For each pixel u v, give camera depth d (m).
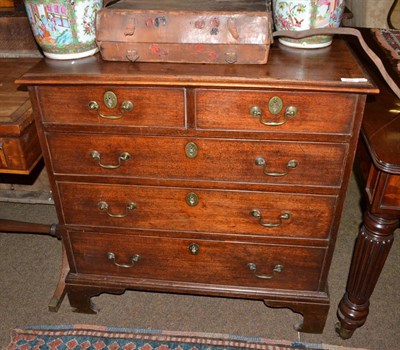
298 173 1.21
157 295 1.69
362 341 1.50
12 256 1.89
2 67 1.51
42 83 1.12
